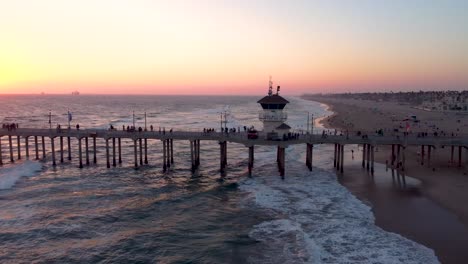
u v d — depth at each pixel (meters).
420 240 29.31
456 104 181.12
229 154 72.25
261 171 55.19
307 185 46.38
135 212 38.47
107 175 53.97
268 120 52.44
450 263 25.53
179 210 38.91
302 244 29.09
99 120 150.50
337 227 32.28
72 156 70.00
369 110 178.50
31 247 30.42
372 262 25.83
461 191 42.16
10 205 40.44
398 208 36.84
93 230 33.91
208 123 136.38
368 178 49.12
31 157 68.69
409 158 60.91
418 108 191.62
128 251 29.75
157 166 60.06
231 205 39.84
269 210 37.41
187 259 28.20
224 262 27.48
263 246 29.41
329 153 71.00
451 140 50.31
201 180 50.84
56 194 44.59
